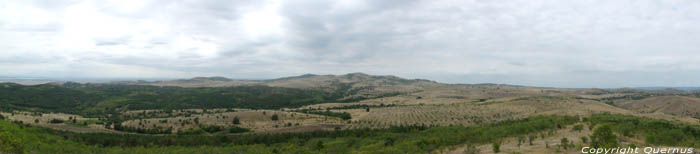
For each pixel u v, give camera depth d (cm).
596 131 3366
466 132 6519
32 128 8831
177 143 9906
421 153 4934
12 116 14738
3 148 4259
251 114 17525
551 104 16488
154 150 8406
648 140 3819
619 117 7188
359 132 10881
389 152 5419
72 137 9438
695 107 19175
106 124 15100
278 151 8212
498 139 5019
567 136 4559
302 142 9756
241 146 9119
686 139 3978
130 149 8638
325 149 7931
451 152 4419
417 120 15412
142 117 19050
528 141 4428
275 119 16875
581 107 14988
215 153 7925
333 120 16888
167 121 15662
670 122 6412
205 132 13638
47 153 5594
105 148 8412
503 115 14512
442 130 9119
